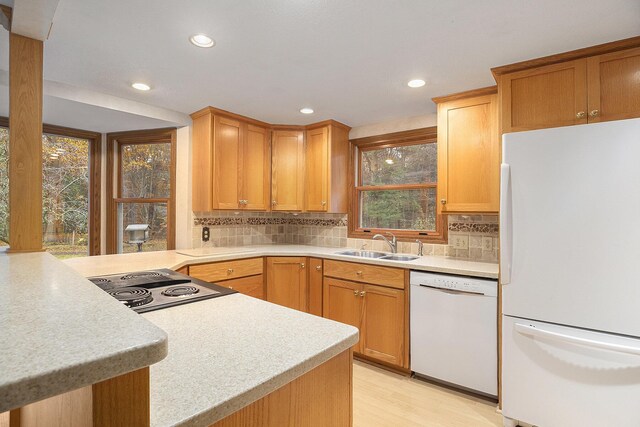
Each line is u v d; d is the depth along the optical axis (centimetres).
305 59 200
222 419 64
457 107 250
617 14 152
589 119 180
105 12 153
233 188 311
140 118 288
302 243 392
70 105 252
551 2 144
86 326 49
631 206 156
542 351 176
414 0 144
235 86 243
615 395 159
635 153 156
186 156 313
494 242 267
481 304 216
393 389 234
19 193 160
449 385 239
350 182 354
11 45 159
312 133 342
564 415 171
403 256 300
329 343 86
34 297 66
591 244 165
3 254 149
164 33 171
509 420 188
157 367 71
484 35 171
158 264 224
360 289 275
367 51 190
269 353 80
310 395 85
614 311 159
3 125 267
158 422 51
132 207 334
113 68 213
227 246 349
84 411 47
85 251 322
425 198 314
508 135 188
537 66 196
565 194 171
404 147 329
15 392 33
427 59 199
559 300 172
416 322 244
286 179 344
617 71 175
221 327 98
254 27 166
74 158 319
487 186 235
